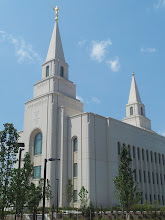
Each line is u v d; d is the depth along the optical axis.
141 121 63.38
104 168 43.62
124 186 27.03
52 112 46.16
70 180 40.50
